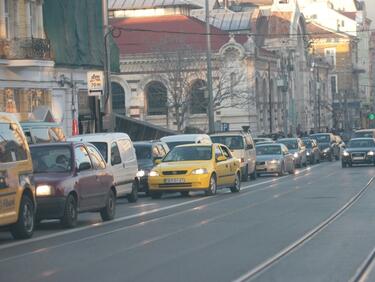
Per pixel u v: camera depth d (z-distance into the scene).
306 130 142.75
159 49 104.06
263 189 44.53
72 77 66.44
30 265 18.92
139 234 24.72
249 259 18.88
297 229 24.73
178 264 18.38
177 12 121.25
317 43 182.38
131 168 38.31
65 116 65.19
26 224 24.12
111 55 73.44
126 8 121.12
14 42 55.53
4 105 55.47
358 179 51.03
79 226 27.67
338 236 22.77
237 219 28.34
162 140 50.38
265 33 137.88
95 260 19.41
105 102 53.94
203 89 100.88
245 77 111.31
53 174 26.78
